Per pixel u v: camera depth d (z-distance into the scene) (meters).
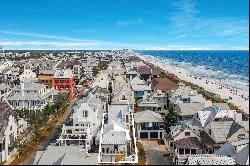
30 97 109.69
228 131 72.31
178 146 68.31
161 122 86.00
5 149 69.12
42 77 162.88
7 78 174.50
